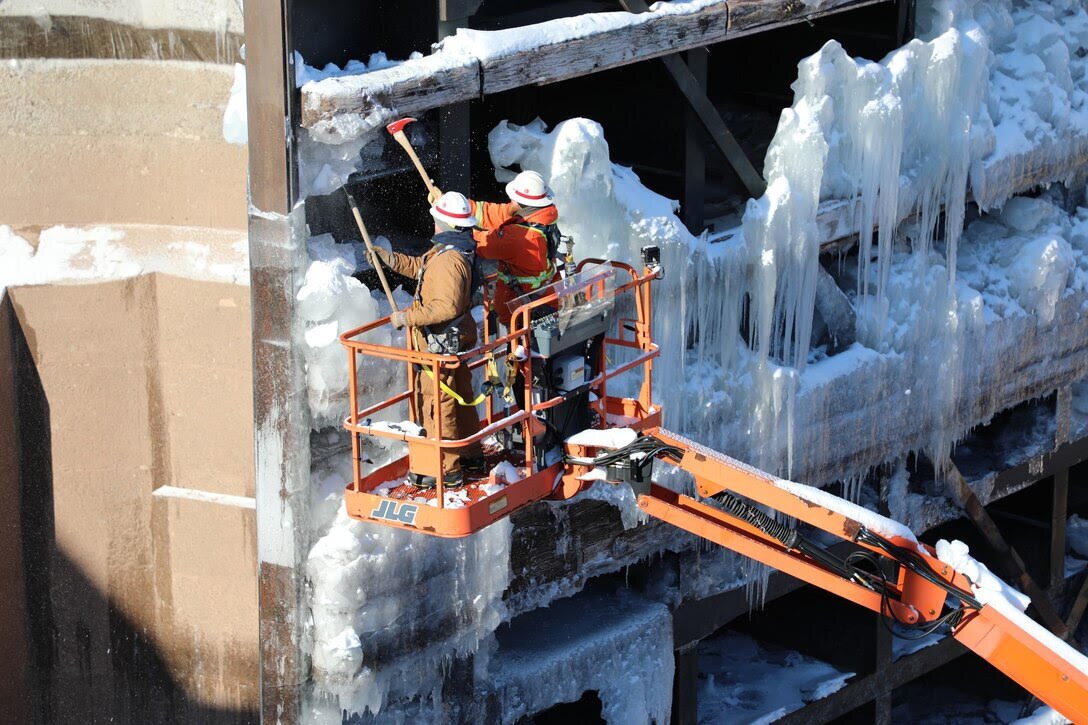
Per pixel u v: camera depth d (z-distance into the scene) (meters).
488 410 18.30
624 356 23.20
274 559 19.38
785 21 24.36
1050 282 30.53
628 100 25.47
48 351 19.80
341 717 20.19
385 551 19.67
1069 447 33.66
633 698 25.03
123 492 20.27
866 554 19.02
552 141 21.53
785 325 25.53
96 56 18.77
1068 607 35.78
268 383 18.77
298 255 18.31
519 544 22.39
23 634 20.80
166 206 19.14
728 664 31.55
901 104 26.12
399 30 20.41
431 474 17.62
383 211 21.27
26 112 19.12
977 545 34.34
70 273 19.48
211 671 20.73
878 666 30.62
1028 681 18.53
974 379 29.67
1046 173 30.25
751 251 24.45
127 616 20.72
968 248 31.05
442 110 20.11
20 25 18.78
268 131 17.80
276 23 17.31
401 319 16.97
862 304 27.73
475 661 22.17
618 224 22.55
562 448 18.67
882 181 26.41
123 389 19.84
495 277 18.91
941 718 35.28
